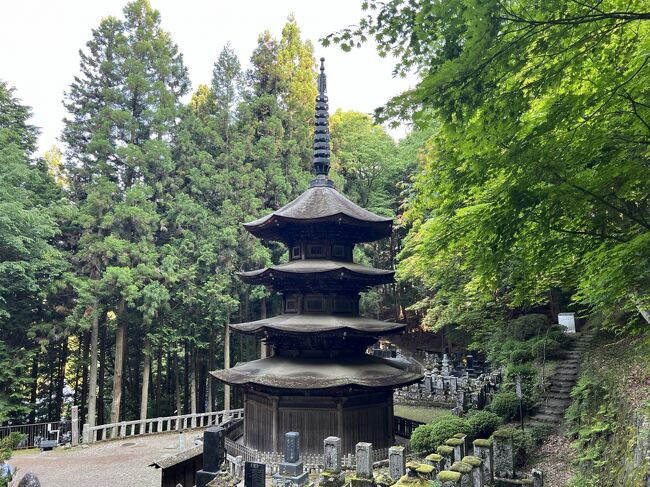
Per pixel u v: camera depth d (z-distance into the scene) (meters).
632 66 6.32
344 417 19.75
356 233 23.38
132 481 20.91
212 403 41.84
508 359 24.66
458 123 5.98
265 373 20.47
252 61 45.59
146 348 34.59
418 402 31.06
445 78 5.39
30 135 38.12
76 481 20.91
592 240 7.80
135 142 38.00
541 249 8.20
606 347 20.48
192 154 40.31
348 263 23.25
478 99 5.69
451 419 18.67
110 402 44.16
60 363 39.03
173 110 39.22
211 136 41.50
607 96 6.21
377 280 22.44
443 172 8.00
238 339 42.44
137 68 37.91
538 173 6.40
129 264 33.62
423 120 5.91
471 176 7.23
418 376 21.44
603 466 12.63
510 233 7.05
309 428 19.81
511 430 16.92
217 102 44.97
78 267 34.44
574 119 6.36
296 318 21.69
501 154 6.70
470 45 5.16
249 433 22.19
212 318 36.56
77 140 38.19
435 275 22.59
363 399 20.59
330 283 21.86
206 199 39.53
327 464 16.23
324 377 19.27
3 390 30.77
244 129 42.09
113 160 37.19
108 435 36.62
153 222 35.44
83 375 41.16
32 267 30.94
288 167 42.25
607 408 14.45
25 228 31.12
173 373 45.81
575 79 6.54
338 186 44.06
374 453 18.92
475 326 29.70
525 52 5.57
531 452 16.22
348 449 19.56
